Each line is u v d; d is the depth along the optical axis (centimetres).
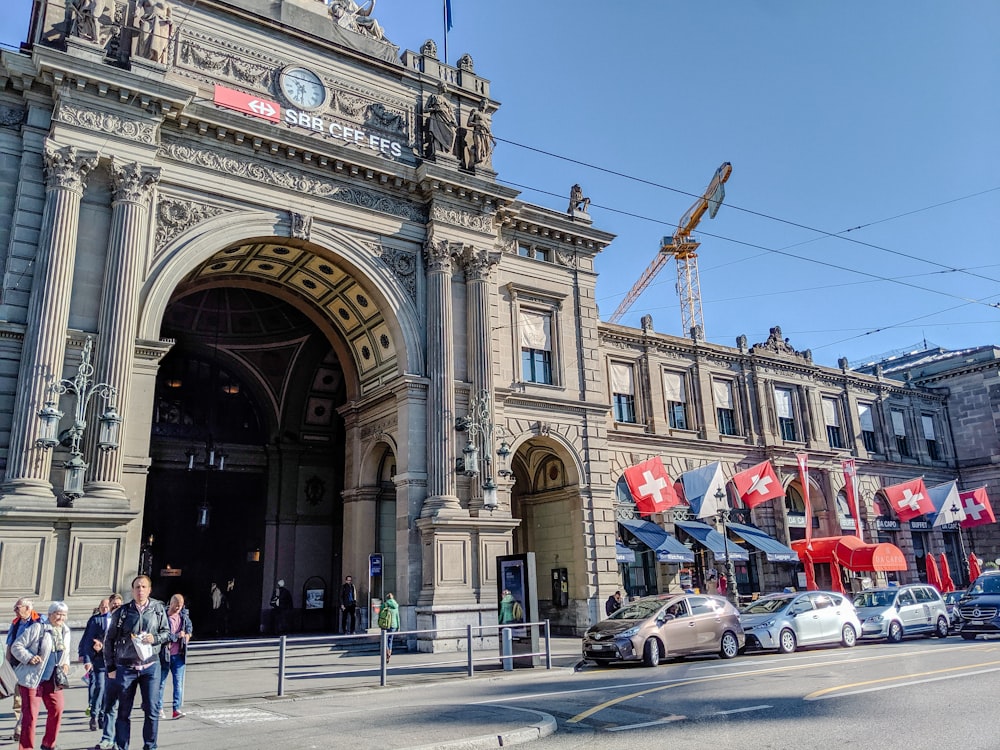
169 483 3366
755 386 4628
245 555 3462
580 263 3516
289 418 3597
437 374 2827
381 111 3011
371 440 3131
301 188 2733
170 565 3291
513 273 3281
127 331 2217
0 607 1892
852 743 932
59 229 2178
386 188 2925
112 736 1114
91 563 2033
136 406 2242
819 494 4706
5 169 2255
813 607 2434
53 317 2120
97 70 2277
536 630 2058
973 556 4409
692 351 4372
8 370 2109
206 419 3466
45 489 2012
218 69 2670
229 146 2608
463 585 2639
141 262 2312
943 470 5606
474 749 984
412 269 2948
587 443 3309
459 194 3016
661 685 1552
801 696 1316
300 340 3556
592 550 3203
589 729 1111
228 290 3381
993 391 5644
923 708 1155
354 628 2964
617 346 4078
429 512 2670
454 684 1784
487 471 2784
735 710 1205
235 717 1352
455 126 3138
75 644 1944
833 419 5053
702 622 2142
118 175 2297
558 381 3288
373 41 3103
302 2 2953
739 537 4172
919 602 2733
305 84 2841
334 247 2773
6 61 2231
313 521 3575
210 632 3294
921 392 5684
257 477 3575
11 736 1212
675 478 4094
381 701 1525
